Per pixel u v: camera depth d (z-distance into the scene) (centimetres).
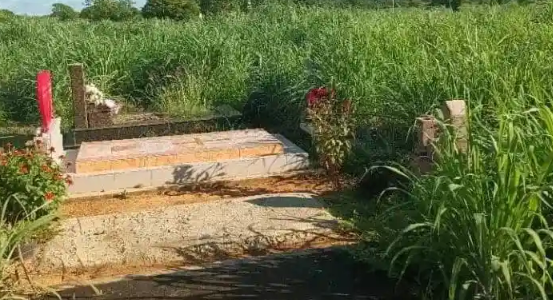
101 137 1009
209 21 1767
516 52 816
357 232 574
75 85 1000
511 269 375
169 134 1030
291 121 975
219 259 545
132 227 602
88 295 488
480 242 371
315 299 464
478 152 423
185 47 1317
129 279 511
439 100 732
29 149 631
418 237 457
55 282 510
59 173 634
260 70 1154
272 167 773
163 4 3241
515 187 366
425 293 445
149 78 1298
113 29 1745
